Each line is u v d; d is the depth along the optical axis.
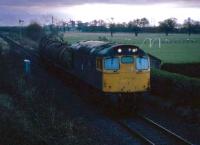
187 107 22.78
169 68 35.19
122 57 23.61
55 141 16.52
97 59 24.50
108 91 23.56
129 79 23.75
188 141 17.80
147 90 24.20
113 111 24.09
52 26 125.69
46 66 46.19
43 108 22.25
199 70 35.50
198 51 63.34
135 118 22.53
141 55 23.89
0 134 15.70
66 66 34.25
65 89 32.47
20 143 15.42
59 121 19.81
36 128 17.62
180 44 83.62
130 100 23.80
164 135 18.81
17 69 38.81
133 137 18.61
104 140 17.94
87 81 27.34
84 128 19.41
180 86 23.50
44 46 48.16
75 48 31.59
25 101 23.55
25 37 119.44
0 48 43.91
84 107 25.47
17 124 16.83
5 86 26.94
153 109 24.50
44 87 32.00
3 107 20.02
